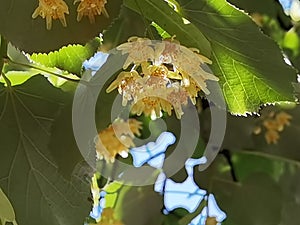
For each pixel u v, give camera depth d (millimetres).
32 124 254
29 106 256
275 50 263
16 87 257
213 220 475
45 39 224
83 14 226
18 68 262
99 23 227
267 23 482
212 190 481
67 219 247
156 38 250
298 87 281
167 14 244
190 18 261
